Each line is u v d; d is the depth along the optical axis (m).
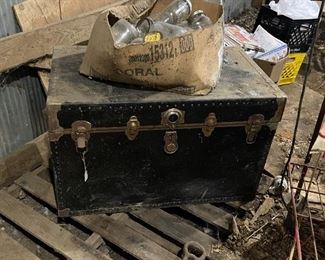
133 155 1.38
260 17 2.59
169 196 1.55
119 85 1.34
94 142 1.32
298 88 2.57
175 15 1.53
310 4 2.48
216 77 1.36
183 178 1.50
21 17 1.59
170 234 1.49
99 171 1.40
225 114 1.35
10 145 1.81
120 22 1.36
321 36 3.17
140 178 1.46
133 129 1.31
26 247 1.51
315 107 2.37
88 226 1.49
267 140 1.45
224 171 1.51
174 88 1.31
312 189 1.48
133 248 1.41
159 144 1.37
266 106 1.36
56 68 1.43
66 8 1.75
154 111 1.29
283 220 1.58
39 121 1.90
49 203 1.58
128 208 1.54
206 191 1.57
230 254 1.46
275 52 2.29
